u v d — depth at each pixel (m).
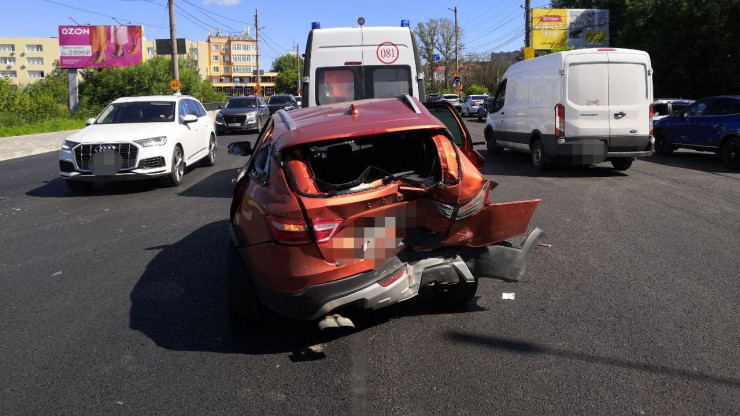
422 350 4.03
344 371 3.77
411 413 3.23
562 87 11.52
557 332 4.24
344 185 3.99
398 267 4.00
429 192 3.99
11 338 4.46
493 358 3.87
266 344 4.25
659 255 6.09
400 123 4.13
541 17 42.53
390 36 9.59
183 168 11.80
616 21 42.56
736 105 12.77
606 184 10.74
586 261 5.93
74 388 3.67
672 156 15.31
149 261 6.39
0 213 9.20
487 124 15.86
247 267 4.16
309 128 4.08
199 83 57.31
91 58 46.62
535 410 3.22
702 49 26.80
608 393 3.38
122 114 11.85
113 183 11.98
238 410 3.34
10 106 31.97
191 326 4.62
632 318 4.45
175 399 3.49
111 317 4.84
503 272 4.41
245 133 26.91
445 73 67.62
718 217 7.82
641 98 11.51
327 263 3.75
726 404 3.23
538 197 9.45
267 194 3.94
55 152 19.20
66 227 8.16
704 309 4.59
